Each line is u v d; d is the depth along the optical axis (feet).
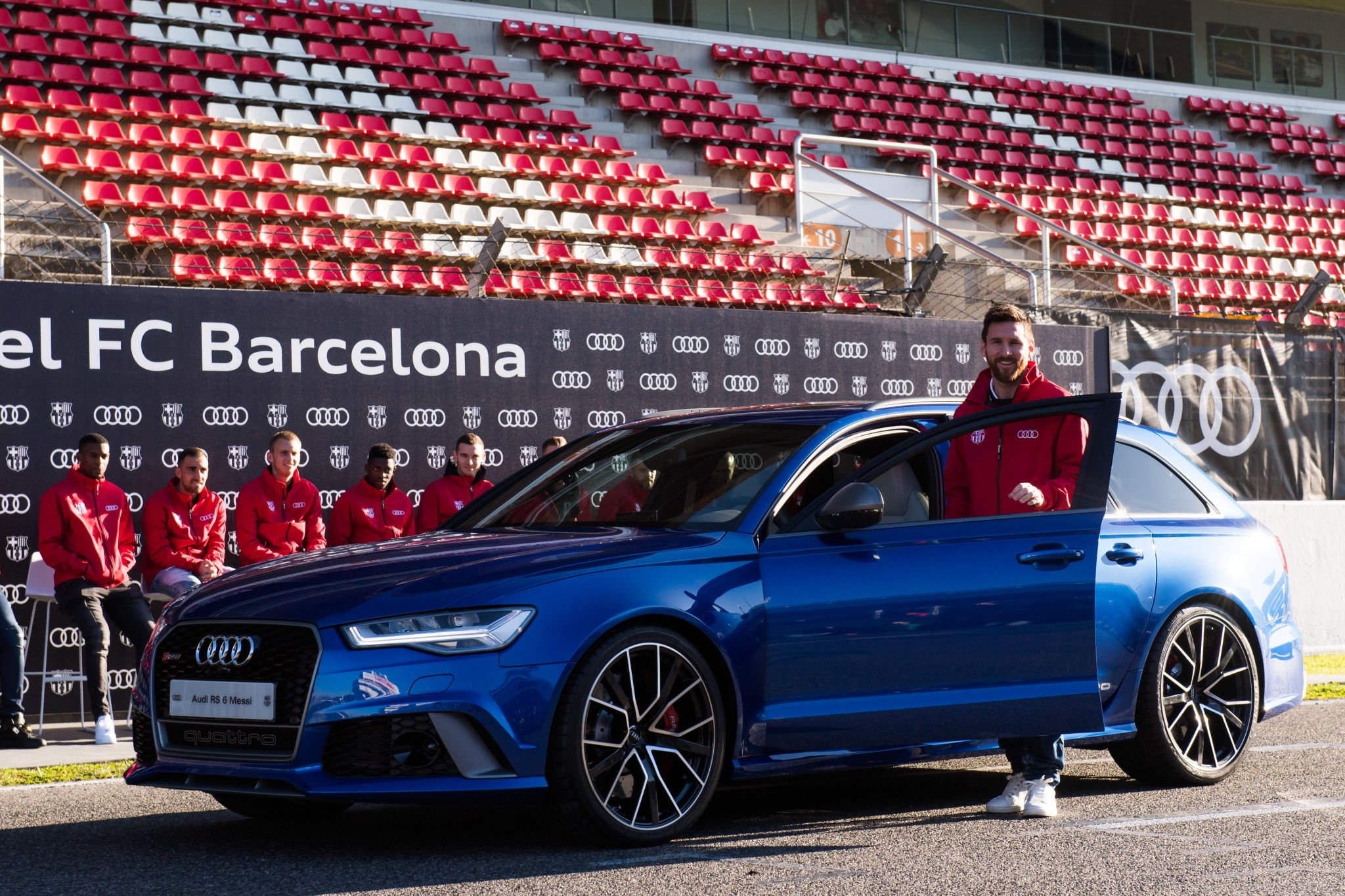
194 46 61.98
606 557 14.99
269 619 14.40
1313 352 40.60
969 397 17.37
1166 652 18.06
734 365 35.17
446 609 14.16
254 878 13.64
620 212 61.16
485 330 32.42
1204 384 39.29
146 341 29.14
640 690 14.84
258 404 30.12
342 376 30.91
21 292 28.14
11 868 14.29
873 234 56.59
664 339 34.35
